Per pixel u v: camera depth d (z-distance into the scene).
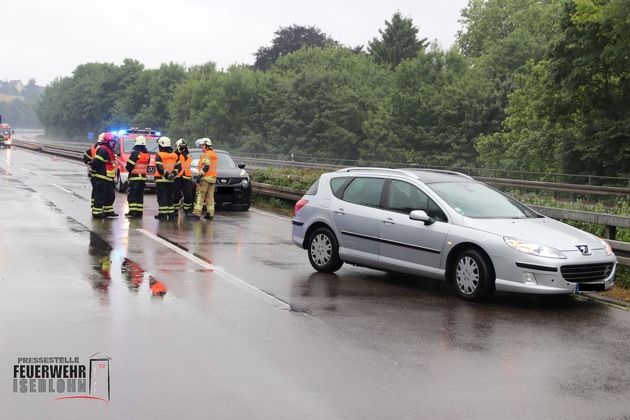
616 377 6.37
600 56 34.06
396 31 96.12
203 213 20.03
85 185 27.72
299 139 70.00
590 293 10.09
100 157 17.58
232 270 11.12
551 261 8.78
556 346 7.35
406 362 6.62
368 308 8.81
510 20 78.31
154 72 112.00
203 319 7.96
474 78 61.91
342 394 5.70
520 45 62.12
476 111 59.41
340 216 10.92
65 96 141.50
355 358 6.69
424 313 8.64
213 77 85.88
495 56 62.94
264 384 5.88
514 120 49.16
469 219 9.52
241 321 7.93
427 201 10.05
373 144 62.88
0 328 7.34
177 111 89.50
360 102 68.50
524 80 55.09
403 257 10.09
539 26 68.38
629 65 34.66
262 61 105.88
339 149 68.31
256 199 23.92
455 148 58.38
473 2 83.25
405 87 65.44
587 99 36.69
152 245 13.48
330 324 7.95
